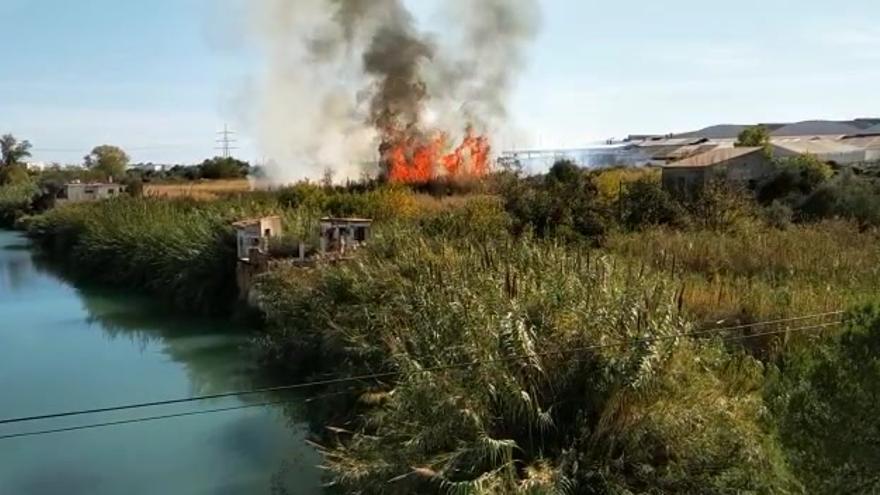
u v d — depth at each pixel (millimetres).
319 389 14625
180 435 13953
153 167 109125
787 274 15773
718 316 12352
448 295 11648
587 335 9422
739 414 8359
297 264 20547
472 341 9648
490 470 8398
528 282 11297
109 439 13836
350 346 13992
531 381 9117
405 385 9703
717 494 7836
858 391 6488
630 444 8516
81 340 22156
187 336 22078
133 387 17281
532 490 7965
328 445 12562
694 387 8664
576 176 30203
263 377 17406
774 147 56125
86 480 12086
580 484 8312
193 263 25406
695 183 31188
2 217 65938
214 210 31375
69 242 41219
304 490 11445
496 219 22391
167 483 11914
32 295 30125
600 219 23328
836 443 6500
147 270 29656
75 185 60812
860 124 102250
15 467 12617
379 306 14477
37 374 18609
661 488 8109
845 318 7523
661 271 15031
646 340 8945
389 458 9055
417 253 16312
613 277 11445
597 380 8922
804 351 8727
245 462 12672
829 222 23734
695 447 8258
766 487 7496
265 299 19375
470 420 8719
